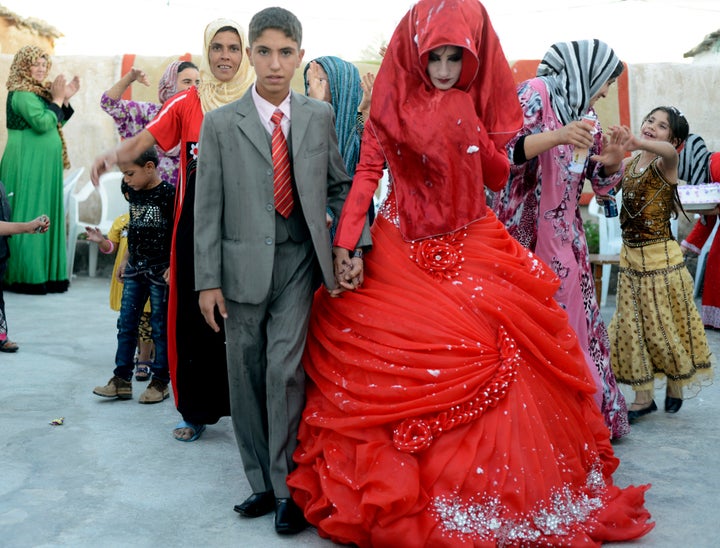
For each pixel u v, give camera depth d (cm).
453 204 308
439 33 292
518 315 299
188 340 389
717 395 522
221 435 418
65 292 879
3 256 588
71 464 370
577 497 294
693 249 741
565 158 395
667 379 474
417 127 304
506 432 279
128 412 454
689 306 463
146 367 533
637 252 463
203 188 302
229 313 309
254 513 314
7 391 491
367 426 282
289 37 299
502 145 317
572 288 404
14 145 848
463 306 299
